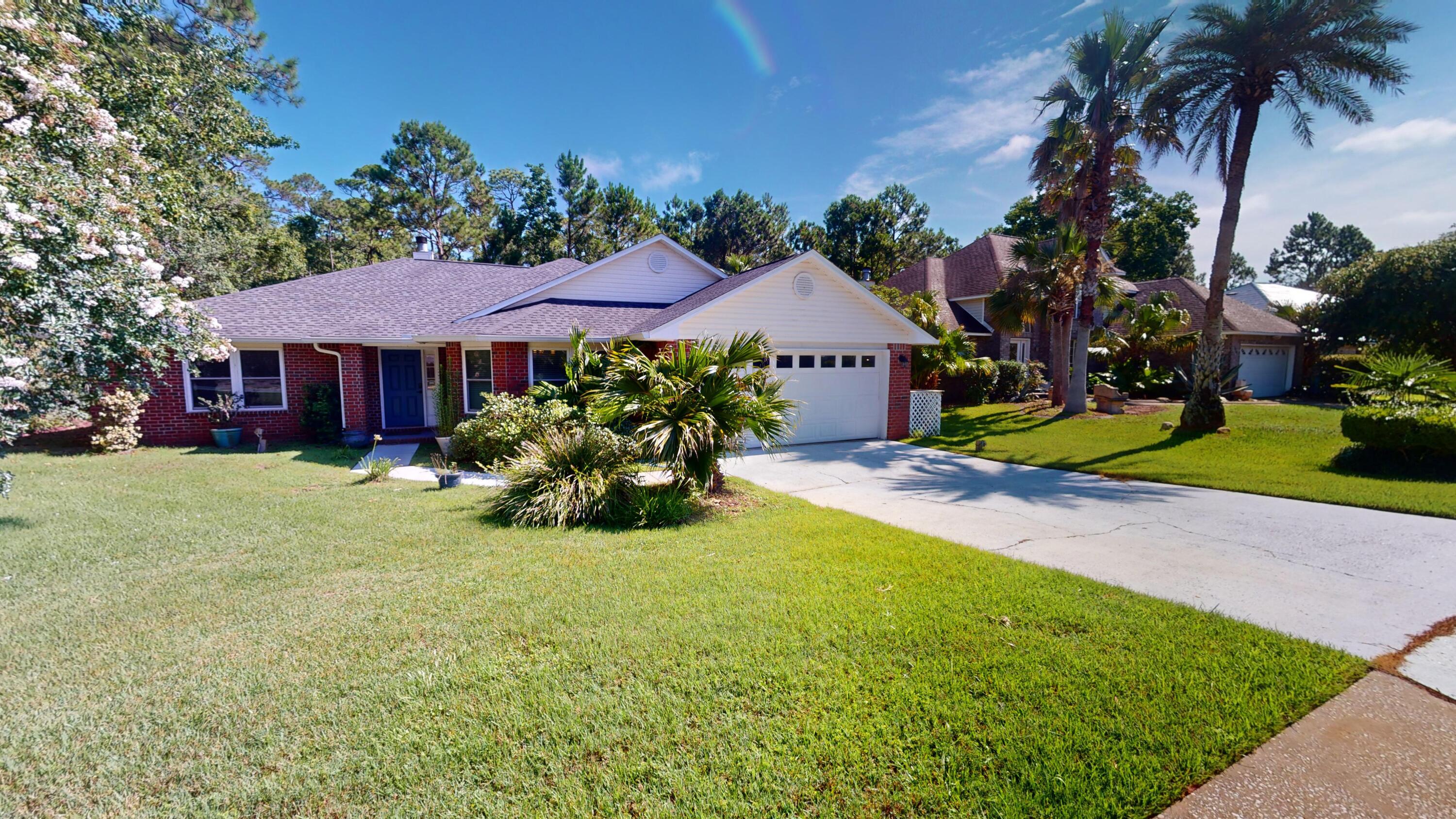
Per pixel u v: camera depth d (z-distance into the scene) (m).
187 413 12.94
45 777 2.54
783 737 2.79
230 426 13.18
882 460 11.52
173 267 19.25
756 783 2.49
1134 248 38.09
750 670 3.37
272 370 13.54
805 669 3.39
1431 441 9.05
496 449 10.28
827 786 2.48
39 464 10.08
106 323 5.61
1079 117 16.52
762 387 8.15
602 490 6.85
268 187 35.84
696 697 3.12
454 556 5.48
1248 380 22.83
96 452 11.43
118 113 9.78
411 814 2.33
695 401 7.41
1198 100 13.26
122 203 6.68
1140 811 2.34
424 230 38.69
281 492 8.21
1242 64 12.46
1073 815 2.31
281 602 4.40
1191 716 2.93
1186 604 4.38
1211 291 13.70
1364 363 11.50
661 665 3.44
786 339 12.84
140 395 11.35
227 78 13.70
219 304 13.94
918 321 19.20
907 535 6.29
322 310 14.44
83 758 2.66
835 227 39.84
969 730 2.82
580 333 9.50
